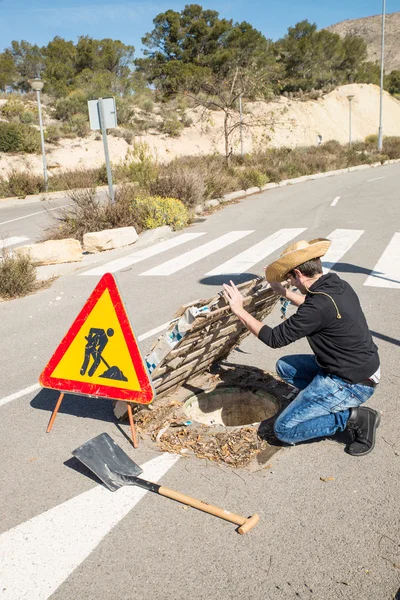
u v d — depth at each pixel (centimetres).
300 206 1675
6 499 365
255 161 2922
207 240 1233
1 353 645
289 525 320
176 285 878
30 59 5422
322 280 365
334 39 7044
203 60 5416
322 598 268
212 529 321
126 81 4888
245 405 496
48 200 2236
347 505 334
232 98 2691
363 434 386
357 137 6222
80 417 473
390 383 497
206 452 400
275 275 378
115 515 340
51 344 661
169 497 351
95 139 3569
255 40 5725
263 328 368
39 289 928
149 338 648
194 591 277
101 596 278
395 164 3678
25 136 3125
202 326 391
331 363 366
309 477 365
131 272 986
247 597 271
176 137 4078
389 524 316
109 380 416
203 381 504
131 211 1343
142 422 446
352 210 1524
